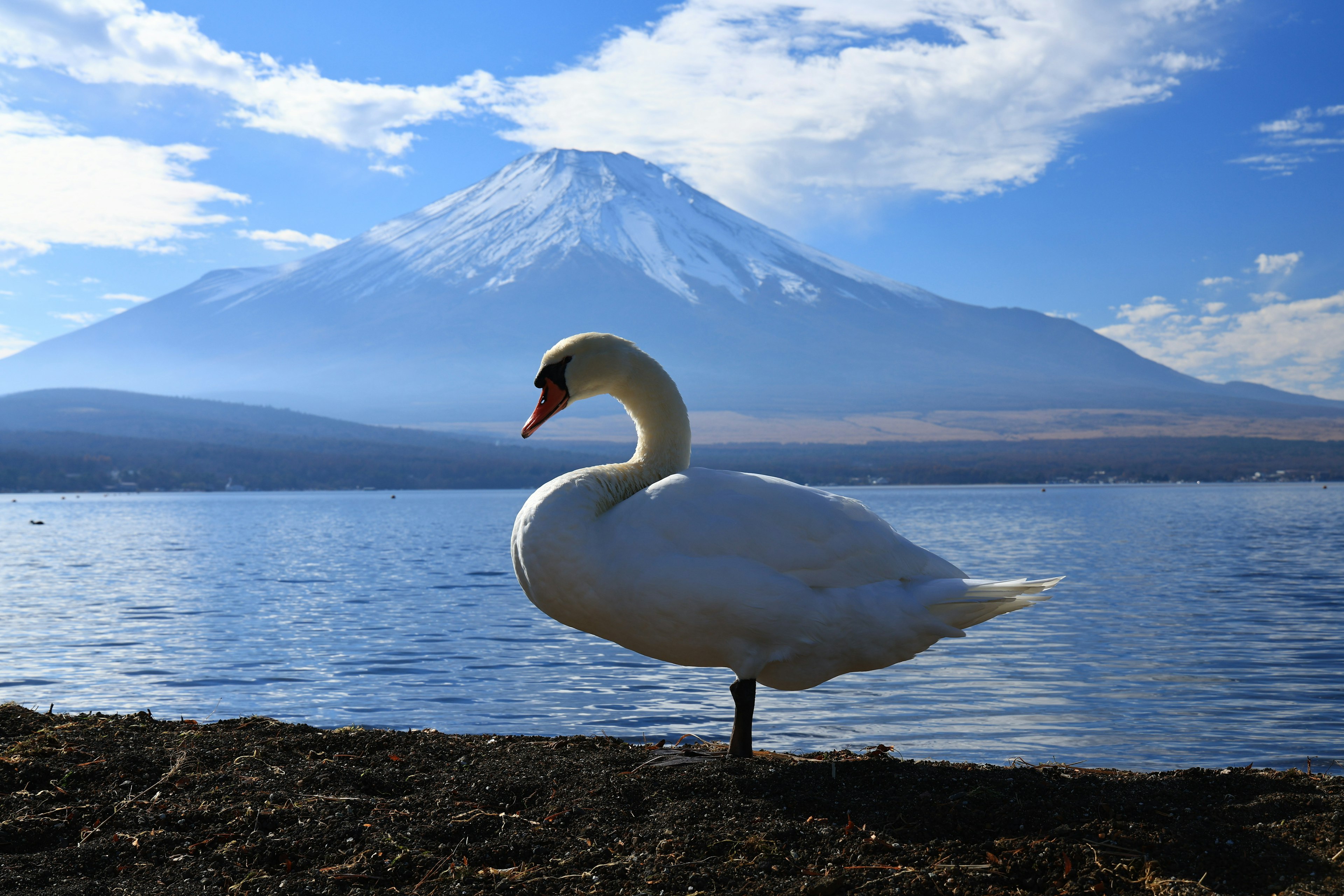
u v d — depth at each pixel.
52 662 17.03
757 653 5.87
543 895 4.47
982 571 34.44
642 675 15.70
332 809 5.37
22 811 5.27
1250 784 5.81
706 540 5.72
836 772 5.93
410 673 15.92
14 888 4.46
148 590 30.39
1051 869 4.62
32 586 31.47
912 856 4.75
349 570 38.16
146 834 5.01
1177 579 32.00
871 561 5.91
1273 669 15.79
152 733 6.78
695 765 6.08
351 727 7.20
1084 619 22.47
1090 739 10.88
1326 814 5.12
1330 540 51.28
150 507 130.00
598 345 6.70
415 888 4.55
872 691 13.85
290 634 20.78
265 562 42.38
